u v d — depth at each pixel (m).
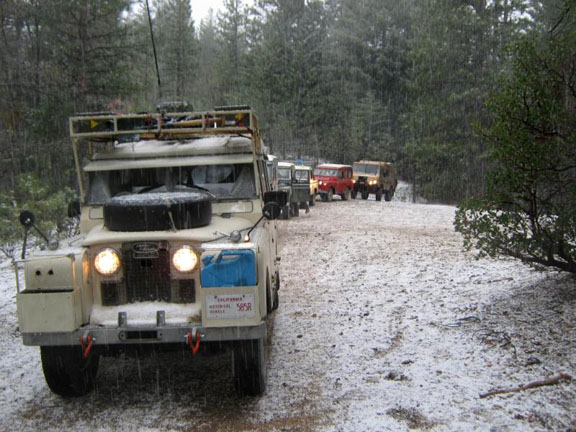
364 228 16.91
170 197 4.80
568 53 5.78
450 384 4.84
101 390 5.18
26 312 4.29
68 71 19.95
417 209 24.48
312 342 6.27
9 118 19.42
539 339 5.57
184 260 4.50
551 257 6.45
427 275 9.37
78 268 4.41
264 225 5.73
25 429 4.40
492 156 6.14
